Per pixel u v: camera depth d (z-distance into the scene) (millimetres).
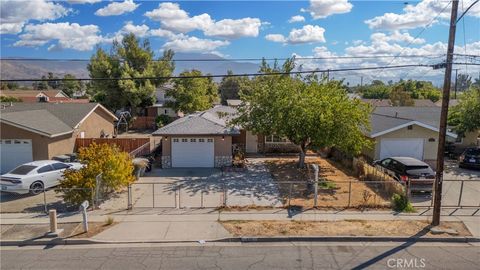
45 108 28750
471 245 11484
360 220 13383
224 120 27344
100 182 15242
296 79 21672
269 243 11523
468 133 28359
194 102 45438
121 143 27594
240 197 16406
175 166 22938
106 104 45156
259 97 21266
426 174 17219
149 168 21750
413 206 15242
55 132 22609
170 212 14211
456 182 19422
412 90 75375
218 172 21625
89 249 11047
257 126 21094
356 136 20281
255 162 24734
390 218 13641
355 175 21203
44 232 12164
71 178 14781
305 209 14609
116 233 12102
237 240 11688
